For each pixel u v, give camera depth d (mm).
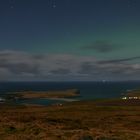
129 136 40188
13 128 43812
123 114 87875
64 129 47438
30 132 40969
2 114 78062
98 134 39812
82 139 35688
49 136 37875
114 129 52750
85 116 82125
